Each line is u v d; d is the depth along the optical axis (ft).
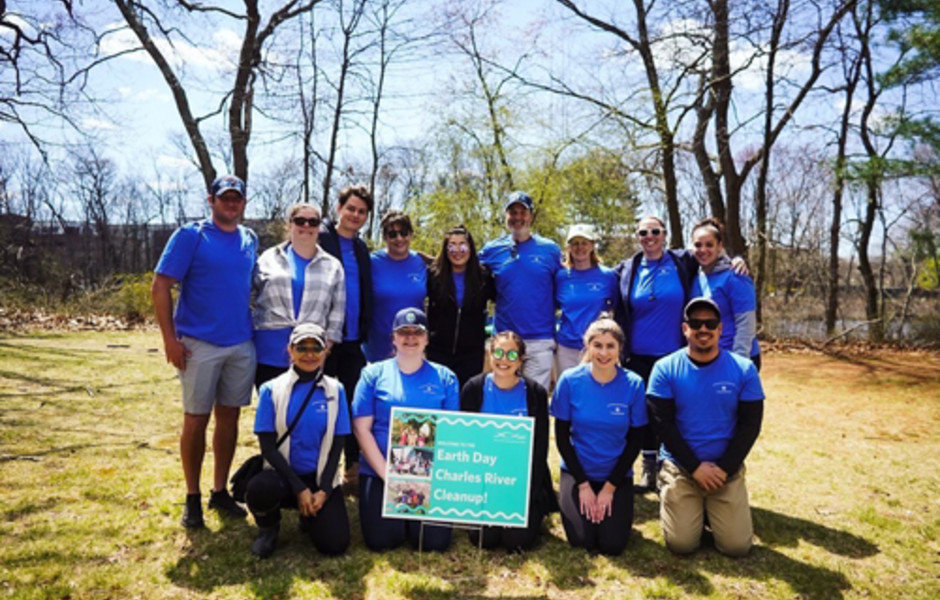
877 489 16.69
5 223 70.79
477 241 48.47
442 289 16.29
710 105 54.34
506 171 49.16
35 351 35.27
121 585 10.93
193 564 11.76
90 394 25.12
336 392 12.67
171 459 17.71
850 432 22.97
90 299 60.64
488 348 13.50
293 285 14.43
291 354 12.53
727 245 55.47
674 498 12.70
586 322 16.96
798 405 28.04
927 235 49.55
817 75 51.47
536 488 13.08
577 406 13.42
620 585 11.46
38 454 17.49
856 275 107.55
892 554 12.90
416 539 12.87
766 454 19.86
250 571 11.60
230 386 13.84
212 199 13.58
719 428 12.85
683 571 12.03
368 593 10.96
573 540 13.01
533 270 16.99
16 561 11.53
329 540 12.20
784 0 48.01
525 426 12.03
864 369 39.22
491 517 11.97
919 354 47.34
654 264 16.47
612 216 51.52
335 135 51.57
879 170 43.75
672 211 54.49
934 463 19.10
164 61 40.68
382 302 16.56
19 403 23.08
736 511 12.57
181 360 13.20
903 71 44.01
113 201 138.92
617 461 13.25
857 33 59.82
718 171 54.65
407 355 13.35
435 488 11.98
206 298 13.35
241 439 20.26
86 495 14.79
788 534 13.83
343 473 17.52
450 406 13.57
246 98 45.88
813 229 98.53
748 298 15.25
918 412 26.63
